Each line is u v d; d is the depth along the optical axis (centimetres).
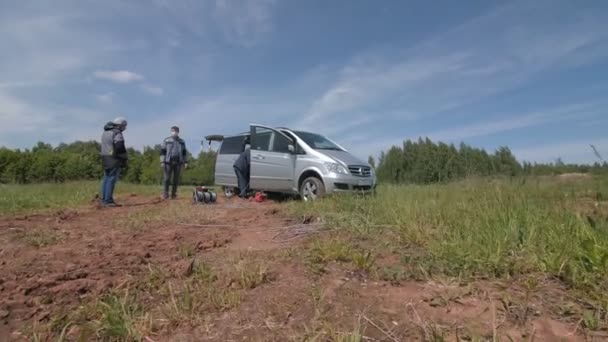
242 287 263
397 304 234
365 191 712
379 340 195
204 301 239
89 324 210
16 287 262
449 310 226
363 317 218
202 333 206
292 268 303
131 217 599
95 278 283
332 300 239
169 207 726
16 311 230
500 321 211
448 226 400
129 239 424
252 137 921
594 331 200
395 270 286
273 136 882
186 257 347
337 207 595
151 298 250
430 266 292
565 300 233
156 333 206
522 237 335
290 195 933
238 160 948
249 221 550
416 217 448
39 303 241
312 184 788
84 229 497
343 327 206
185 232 465
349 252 329
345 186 756
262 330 207
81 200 900
